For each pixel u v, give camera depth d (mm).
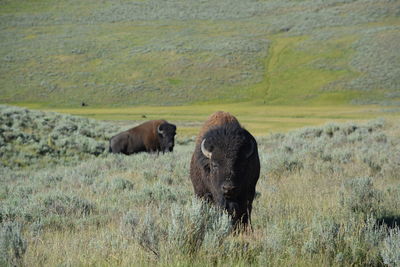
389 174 35625
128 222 20141
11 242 16094
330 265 15703
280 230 17766
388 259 14805
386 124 72875
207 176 22297
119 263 15734
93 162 60156
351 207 23484
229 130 20891
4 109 89625
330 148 53656
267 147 67438
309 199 26781
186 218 17047
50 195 32000
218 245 16172
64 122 91500
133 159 59281
